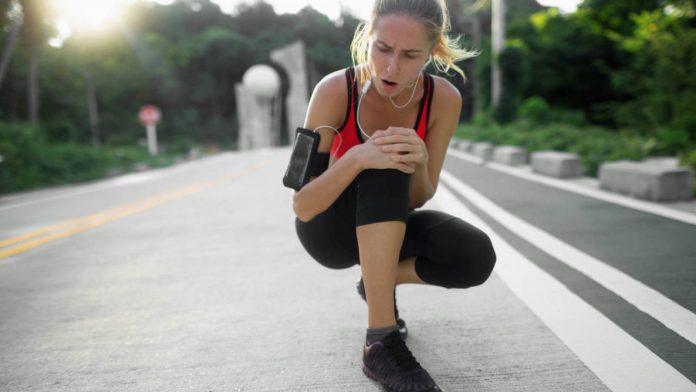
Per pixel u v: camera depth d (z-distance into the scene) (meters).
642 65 15.65
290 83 44.25
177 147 39.88
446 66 1.67
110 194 9.34
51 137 35.12
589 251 3.29
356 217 1.57
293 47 43.84
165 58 61.09
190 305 2.71
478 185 6.98
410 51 1.38
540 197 5.69
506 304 2.41
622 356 1.80
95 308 2.76
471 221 4.50
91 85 46.34
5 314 2.74
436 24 1.38
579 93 29.70
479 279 1.68
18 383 1.87
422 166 1.65
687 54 13.23
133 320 2.52
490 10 35.47
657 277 2.67
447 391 1.62
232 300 2.76
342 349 2.01
